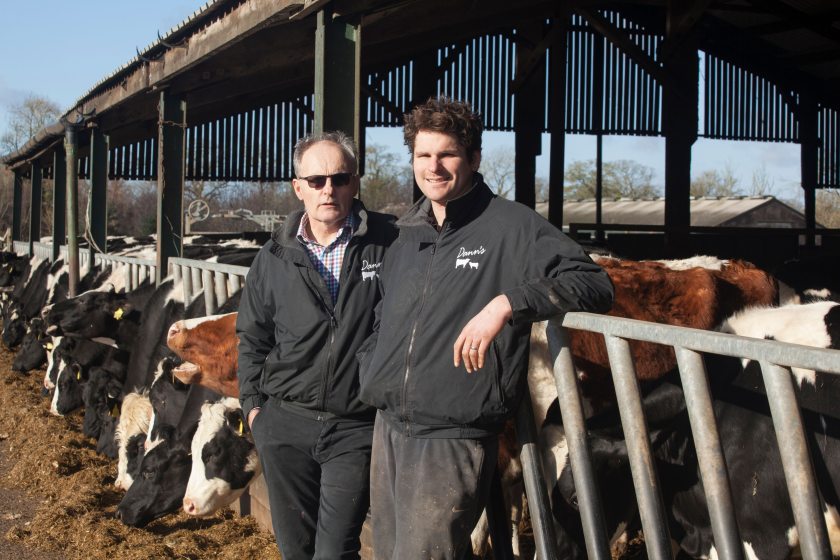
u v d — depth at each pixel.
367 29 6.62
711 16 13.51
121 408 6.04
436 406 2.38
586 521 2.52
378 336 2.60
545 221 2.42
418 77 14.66
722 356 3.11
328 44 4.89
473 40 14.91
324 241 3.06
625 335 2.29
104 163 10.46
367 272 2.97
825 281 5.52
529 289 2.24
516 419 2.65
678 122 10.19
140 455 5.65
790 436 1.91
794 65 15.09
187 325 4.14
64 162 13.75
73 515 5.18
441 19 6.59
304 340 2.95
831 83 15.72
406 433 2.46
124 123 9.96
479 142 2.47
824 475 2.80
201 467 4.44
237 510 5.28
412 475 2.43
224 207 44.38
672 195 10.22
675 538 3.31
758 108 15.87
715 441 2.15
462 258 2.43
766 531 2.94
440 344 2.40
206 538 4.81
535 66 12.19
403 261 2.56
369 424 2.96
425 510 2.39
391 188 41.69
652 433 3.31
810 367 1.82
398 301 2.51
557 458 3.47
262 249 3.17
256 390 3.16
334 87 4.91
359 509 2.93
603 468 3.24
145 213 42.78
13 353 12.14
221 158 14.86
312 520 3.11
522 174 13.20
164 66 7.33
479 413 2.35
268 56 6.97
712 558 3.17
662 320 3.50
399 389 2.44
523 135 13.13
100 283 9.38
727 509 2.15
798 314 3.25
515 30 13.29
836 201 35.16
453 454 2.39
